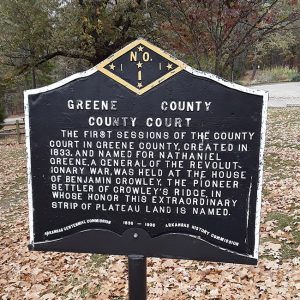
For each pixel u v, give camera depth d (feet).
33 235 10.11
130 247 9.82
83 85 9.54
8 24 47.26
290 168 31.24
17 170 43.24
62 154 9.82
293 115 59.57
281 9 29.22
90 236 9.93
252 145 9.14
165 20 38.63
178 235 9.61
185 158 9.43
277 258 17.67
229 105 9.11
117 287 17.08
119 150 9.64
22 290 17.94
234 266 17.49
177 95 9.26
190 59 34.06
